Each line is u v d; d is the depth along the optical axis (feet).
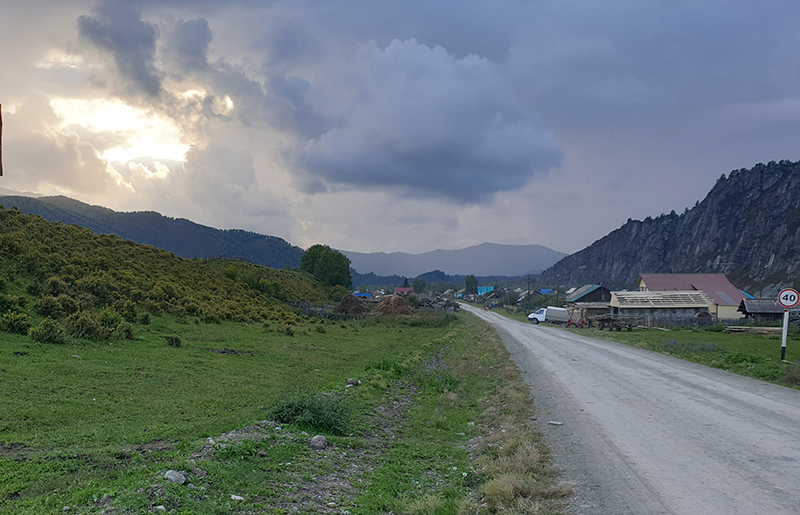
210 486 21.06
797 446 27.55
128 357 55.26
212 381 49.16
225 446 26.45
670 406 39.60
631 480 22.72
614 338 128.88
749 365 64.13
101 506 17.62
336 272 392.27
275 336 97.30
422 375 65.16
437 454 31.86
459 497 23.08
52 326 56.44
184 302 110.93
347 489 23.72
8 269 83.56
